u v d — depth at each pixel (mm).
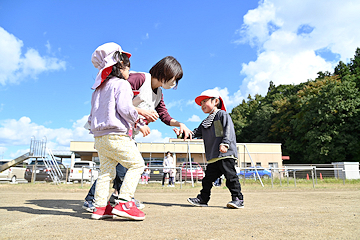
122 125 2074
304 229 1637
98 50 2244
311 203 3611
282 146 42219
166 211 2723
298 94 39438
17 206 2922
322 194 5691
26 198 4191
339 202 3768
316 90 36500
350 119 28969
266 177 12242
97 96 2193
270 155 29328
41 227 1675
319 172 13477
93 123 2141
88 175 12562
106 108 2084
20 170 17438
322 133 29641
